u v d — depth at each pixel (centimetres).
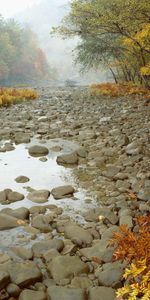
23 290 428
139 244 405
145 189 661
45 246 507
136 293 369
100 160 848
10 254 500
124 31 1647
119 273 445
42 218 580
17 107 1803
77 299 416
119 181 718
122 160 844
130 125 1195
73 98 2312
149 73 1928
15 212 594
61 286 433
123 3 1352
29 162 859
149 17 1380
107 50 2784
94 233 543
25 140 1030
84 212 608
